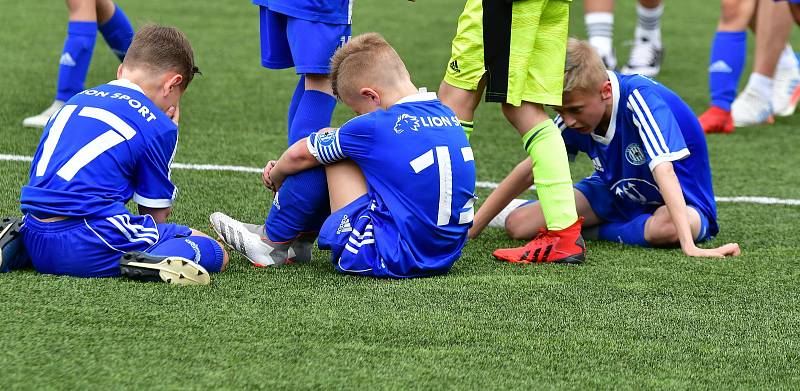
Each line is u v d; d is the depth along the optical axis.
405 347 8.80
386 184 10.70
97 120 10.30
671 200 12.16
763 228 13.99
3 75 22.27
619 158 12.73
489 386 8.05
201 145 17.34
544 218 12.77
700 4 38.22
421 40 28.77
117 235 10.16
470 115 12.04
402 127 10.64
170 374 8.01
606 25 23.12
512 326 9.45
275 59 14.09
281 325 9.17
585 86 11.85
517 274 11.24
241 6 32.97
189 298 9.77
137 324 9.01
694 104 22.86
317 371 8.17
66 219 10.09
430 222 10.74
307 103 13.61
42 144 10.43
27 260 10.48
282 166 10.96
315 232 11.36
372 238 10.72
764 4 20.77
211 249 10.62
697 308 10.21
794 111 22.88
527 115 11.86
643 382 8.29
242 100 21.12
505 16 11.41
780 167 17.84
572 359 8.70
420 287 10.50
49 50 25.23
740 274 11.49
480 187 15.90
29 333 8.67
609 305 10.20
